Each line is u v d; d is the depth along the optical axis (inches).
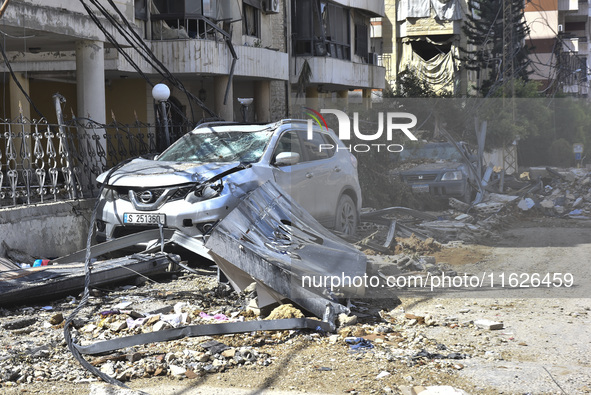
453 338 224.1
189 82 972.6
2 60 736.3
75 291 285.3
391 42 1863.9
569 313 251.4
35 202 382.3
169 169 346.9
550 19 2276.1
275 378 185.0
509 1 1229.1
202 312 255.1
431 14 1801.2
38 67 749.3
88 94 572.1
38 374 187.6
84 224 405.7
